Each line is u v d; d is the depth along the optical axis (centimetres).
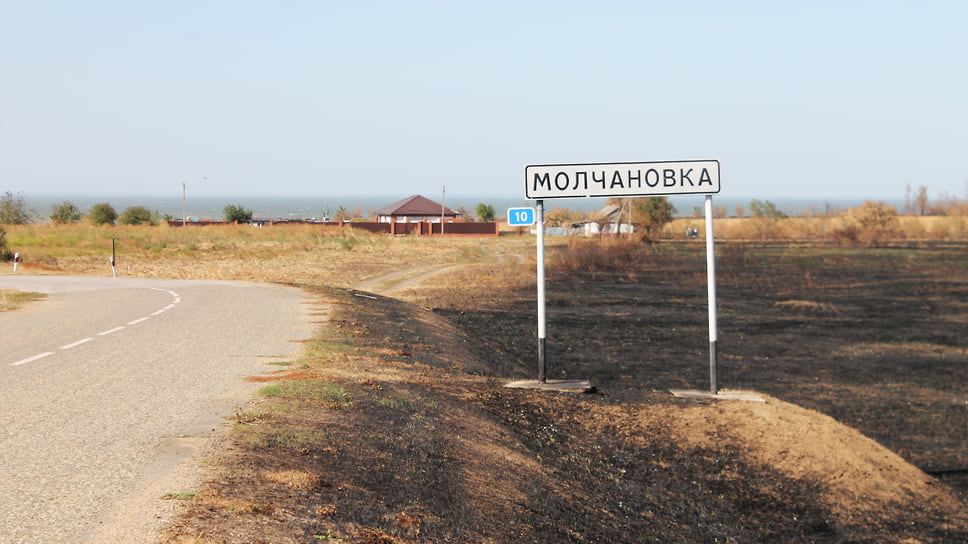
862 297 3647
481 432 883
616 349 2177
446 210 10750
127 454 611
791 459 1027
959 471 1250
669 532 766
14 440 656
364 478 607
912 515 952
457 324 2408
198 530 441
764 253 6009
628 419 1097
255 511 486
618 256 5047
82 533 440
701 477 955
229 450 625
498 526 589
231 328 1525
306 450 652
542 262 1240
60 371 1015
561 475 827
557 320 2745
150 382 941
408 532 512
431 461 700
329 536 465
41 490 518
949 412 1653
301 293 2423
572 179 1166
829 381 1919
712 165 1162
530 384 1227
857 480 1002
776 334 2627
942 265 5009
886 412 1638
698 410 1136
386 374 1116
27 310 1856
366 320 1762
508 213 1212
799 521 886
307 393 884
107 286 2667
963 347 2439
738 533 827
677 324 2769
